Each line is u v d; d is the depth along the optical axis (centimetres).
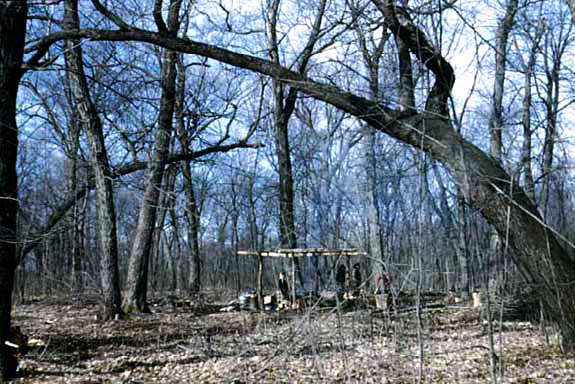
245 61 950
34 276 2825
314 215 689
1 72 806
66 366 928
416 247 741
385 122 834
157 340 1198
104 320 1565
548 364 807
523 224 818
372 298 960
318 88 878
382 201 734
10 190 805
